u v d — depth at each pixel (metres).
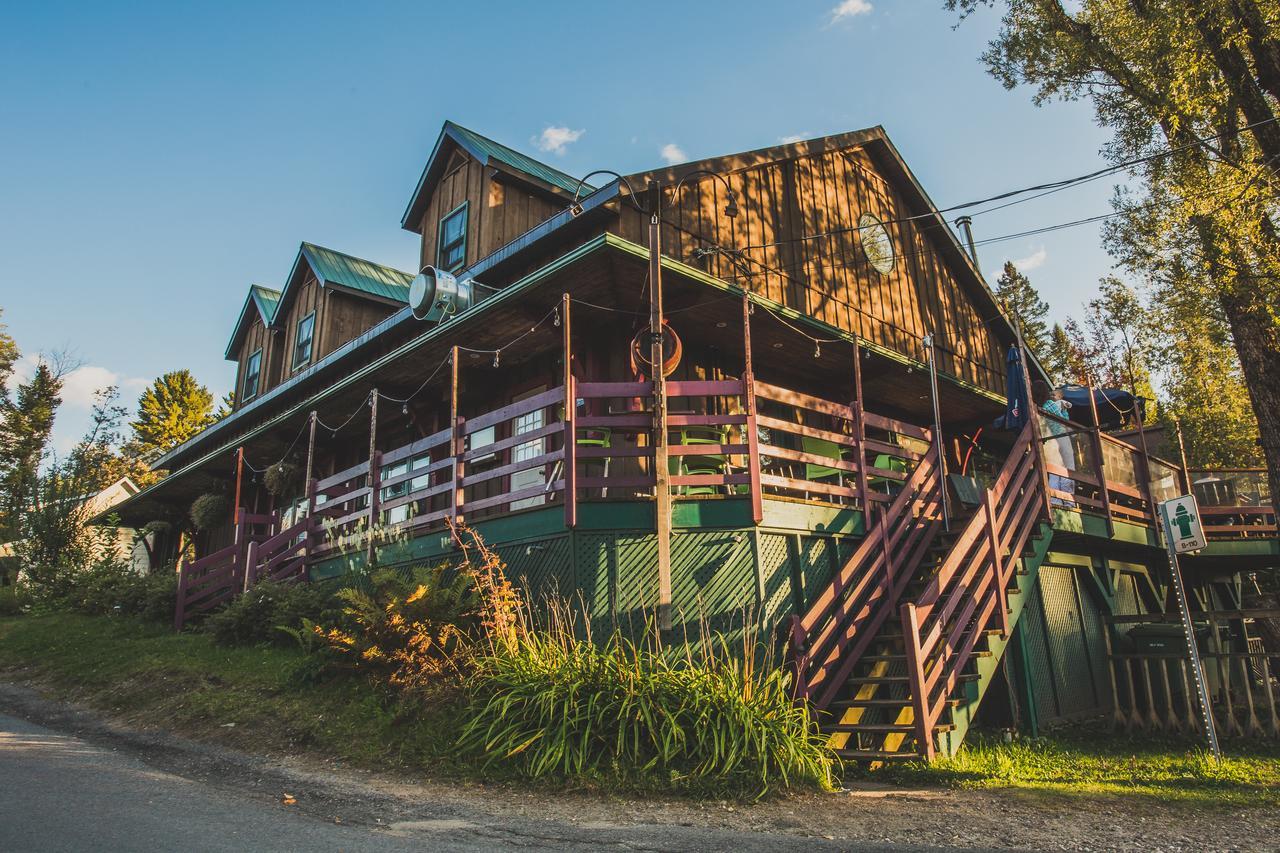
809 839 5.25
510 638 8.01
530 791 6.25
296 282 20.00
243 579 13.95
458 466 10.09
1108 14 13.87
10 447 36.53
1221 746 10.06
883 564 9.16
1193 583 16.50
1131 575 14.73
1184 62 12.25
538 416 12.34
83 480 24.89
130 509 24.64
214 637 11.59
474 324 11.33
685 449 8.74
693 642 8.30
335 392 14.12
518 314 11.02
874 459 13.17
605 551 8.54
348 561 11.96
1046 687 11.20
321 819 5.37
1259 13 12.06
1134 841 5.38
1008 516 10.12
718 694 7.11
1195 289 13.00
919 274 16.62
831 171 15.08
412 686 7.96
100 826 4.88
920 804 6.37
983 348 17.88
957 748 8.20
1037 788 7.00
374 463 11.80
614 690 7.12
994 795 6.73
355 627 9.21
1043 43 14.36
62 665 11.52
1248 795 6.79
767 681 7.45
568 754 6.60
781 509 9.03
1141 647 12.15
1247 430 24.95
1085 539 11.93
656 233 9.02
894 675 9.09
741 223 12.80
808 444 12.52
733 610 8.51
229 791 6.02
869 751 7.87
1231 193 11.62
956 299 17.55
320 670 8.99
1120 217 13.57
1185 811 6.24
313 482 13.41
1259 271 12.04
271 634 11.13
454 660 8.12
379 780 6.48
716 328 11.68
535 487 9.08
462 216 15.02
